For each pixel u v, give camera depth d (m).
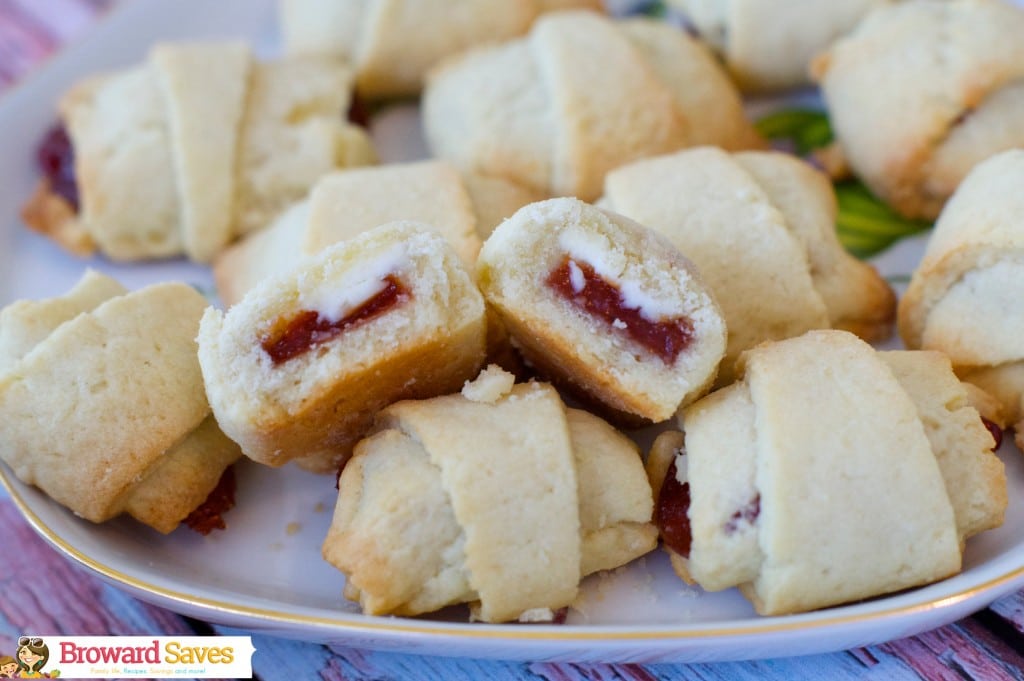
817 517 0.24
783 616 0.24
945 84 0.30
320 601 0.26
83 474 0.26
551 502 0.24
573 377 0.26
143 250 0.32
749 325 0.27
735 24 0.33
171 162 0.32
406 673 0.25
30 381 0.26
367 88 0.34
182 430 0.26
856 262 0.29
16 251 0.32
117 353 0.26
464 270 0.25
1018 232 0.26
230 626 0.25
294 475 0.28
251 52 0.33
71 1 0.38
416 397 0.26
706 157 0.28
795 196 0.29
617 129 0.31
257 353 0.25
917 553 0.24
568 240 0.25
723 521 0.24
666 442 0.26
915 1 0.32
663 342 0.25
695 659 0.24
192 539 0.27
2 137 0.33
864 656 0.25
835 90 0.32
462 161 0.32
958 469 0.25
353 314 0.25
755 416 0.25
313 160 0.32
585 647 0.23
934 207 0.31
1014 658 0.25
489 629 0.24
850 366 0.25
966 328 0.27
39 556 0.27
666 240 0.26
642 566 0.26
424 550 0.24
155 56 0.33
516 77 0.32
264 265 0.30
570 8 0.34
